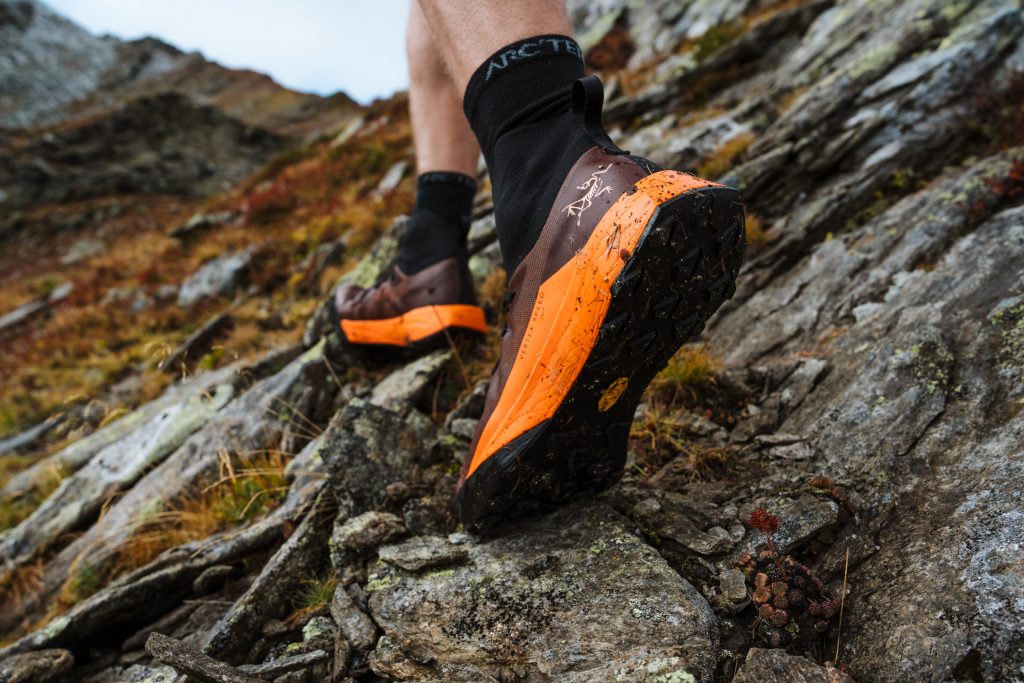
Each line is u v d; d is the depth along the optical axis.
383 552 1.39
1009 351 1.44
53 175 26.52
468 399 2.05
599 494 1.44
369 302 2.48
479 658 1.13
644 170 1.04
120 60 56.31
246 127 34.72
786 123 3.50
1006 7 3.33
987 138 2.89
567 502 1.39
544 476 1.24
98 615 1.61
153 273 8.73
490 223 3.65
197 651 1.15
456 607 1.22
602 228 0.99
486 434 1.24
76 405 5.31
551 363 1.09
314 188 9.88
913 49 3.42
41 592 2.19
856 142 3.07
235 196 13.34
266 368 3.17
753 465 1.53
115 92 52.47
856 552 1.19
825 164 3.11
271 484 2.09
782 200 3.16
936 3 3.66
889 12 4.42
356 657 1.22
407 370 2.33
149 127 31.50
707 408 1.86
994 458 1.19
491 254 3.33
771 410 1.75
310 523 1.59
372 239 5.43
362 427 1.74
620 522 1.31
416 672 1.13
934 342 1.57
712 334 2.39
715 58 5.94
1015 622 0.90
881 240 2.35
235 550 1.71
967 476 1.19
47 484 3.23
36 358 7.02
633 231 0.95
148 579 1.66
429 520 1.49
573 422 1.14
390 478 1.65
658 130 5.55
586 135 1.12
